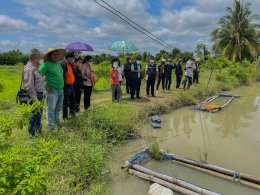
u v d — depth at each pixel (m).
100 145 6.77
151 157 6.98
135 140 8.46
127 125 8.63
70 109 8.12
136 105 11.32
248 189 5.60
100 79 19.97
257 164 6.96
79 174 5.41
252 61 41.03
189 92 15.12
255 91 20.78
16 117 2.86
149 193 5.28
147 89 13.66
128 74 13.70
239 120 11.70
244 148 8.16
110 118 8.23
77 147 6.00
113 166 6.48
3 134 2.88
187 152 7.76
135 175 6.00
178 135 9.34
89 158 5.81
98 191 5.05
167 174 6.21
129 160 6.46
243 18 35.22
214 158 7.32
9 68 42.69
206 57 26.19
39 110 3.13
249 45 34.81
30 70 5.83
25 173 2.38
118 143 7.67
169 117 11.77
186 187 5.34
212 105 13.81
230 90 20.97
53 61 6.79
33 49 5.93
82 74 9.14
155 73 13.45
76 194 4.92
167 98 13.39
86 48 10.81
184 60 20.67
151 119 10.66
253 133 9.79
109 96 13.67
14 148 2.62
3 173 2.36
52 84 6.75
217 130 10.10
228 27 35.81
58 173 5.12
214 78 23.28
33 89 5.86
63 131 6.75
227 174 6.00
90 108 8.67
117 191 5.45
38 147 2.91
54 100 6.83
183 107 13.63
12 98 11.73
